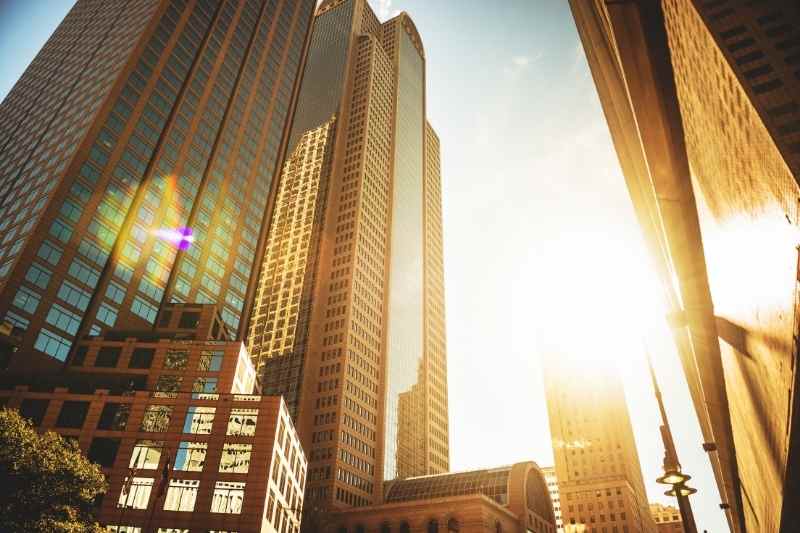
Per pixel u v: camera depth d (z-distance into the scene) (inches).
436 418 7465.6
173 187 4379.9
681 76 844.6
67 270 3398.1
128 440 2524.6
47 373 3031.5
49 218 3405.5
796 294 481.1
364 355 6176.2
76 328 3309.5
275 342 6304.1
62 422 2591.0
